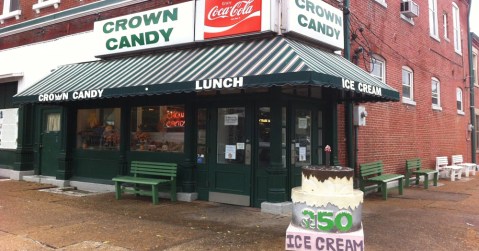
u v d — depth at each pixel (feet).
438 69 53.36
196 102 30.45
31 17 44.73
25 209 27.37
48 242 19.63
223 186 29.22
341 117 33.22
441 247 19.25
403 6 43.83
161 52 31.76
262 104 27.76
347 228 12.73
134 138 34.06
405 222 24.31
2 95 46.62
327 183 13.12
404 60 43.86
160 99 32.32
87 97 29.27
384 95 27.73
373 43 37.81
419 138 46.29
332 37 29.81
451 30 59.26
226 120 29.32
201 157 30.42
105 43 34.60
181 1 31.58
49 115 40.91
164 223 23.47
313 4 27.99
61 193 34.06
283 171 26.43
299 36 27.04
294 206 13.62
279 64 22.35
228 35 27.86
